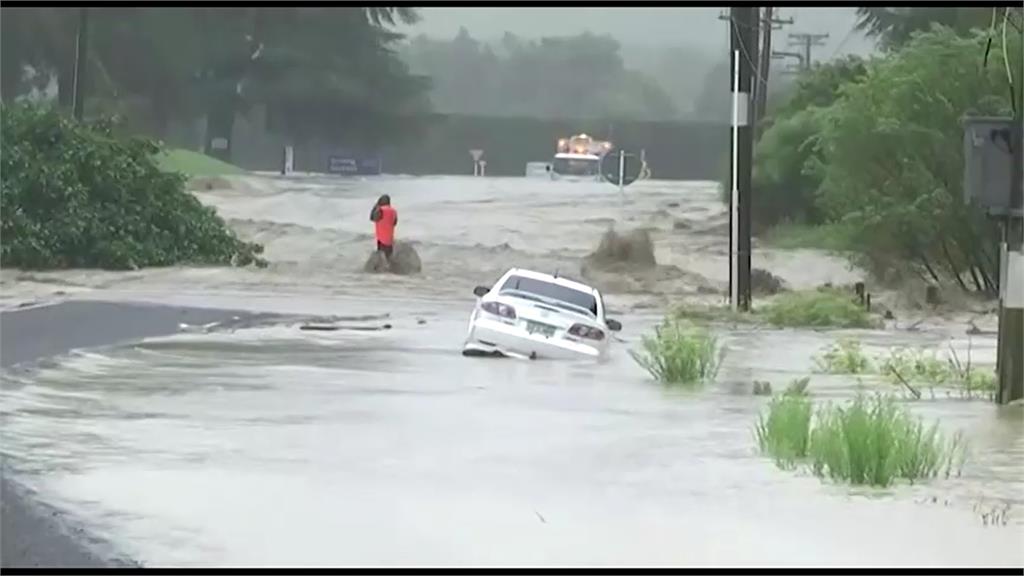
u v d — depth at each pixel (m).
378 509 39.84
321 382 67.88
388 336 92.31
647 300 137.88
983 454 49.97
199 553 34.97
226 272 142.62
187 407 58.72
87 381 65.94
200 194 178.00
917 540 37.00
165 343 84.38
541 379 71.06
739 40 123.94
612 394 65.62
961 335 110.00
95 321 94.88
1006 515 39.75
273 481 43.50
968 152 58.94
